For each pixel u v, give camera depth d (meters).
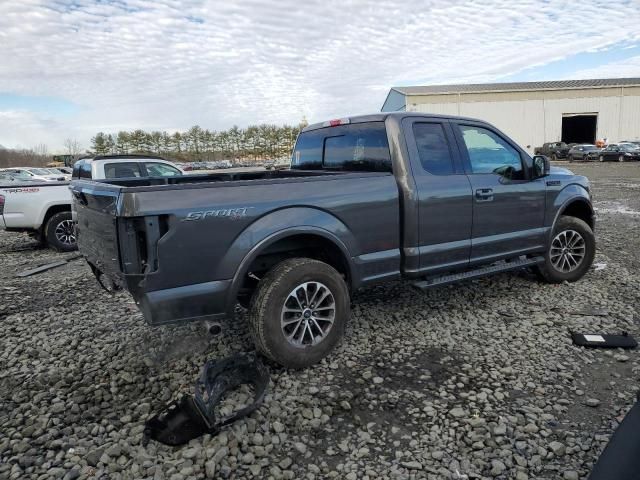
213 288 3.06
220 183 3.08
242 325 4.26
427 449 2.57
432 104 43.22
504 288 5.20
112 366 3.55
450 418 2.82
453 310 4.57
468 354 3.64
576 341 3.76
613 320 4.23
